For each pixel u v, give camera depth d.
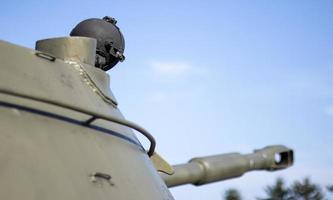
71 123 5.47
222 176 11.69
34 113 5.18
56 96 5.55
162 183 6.31
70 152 5.13
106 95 6.48
